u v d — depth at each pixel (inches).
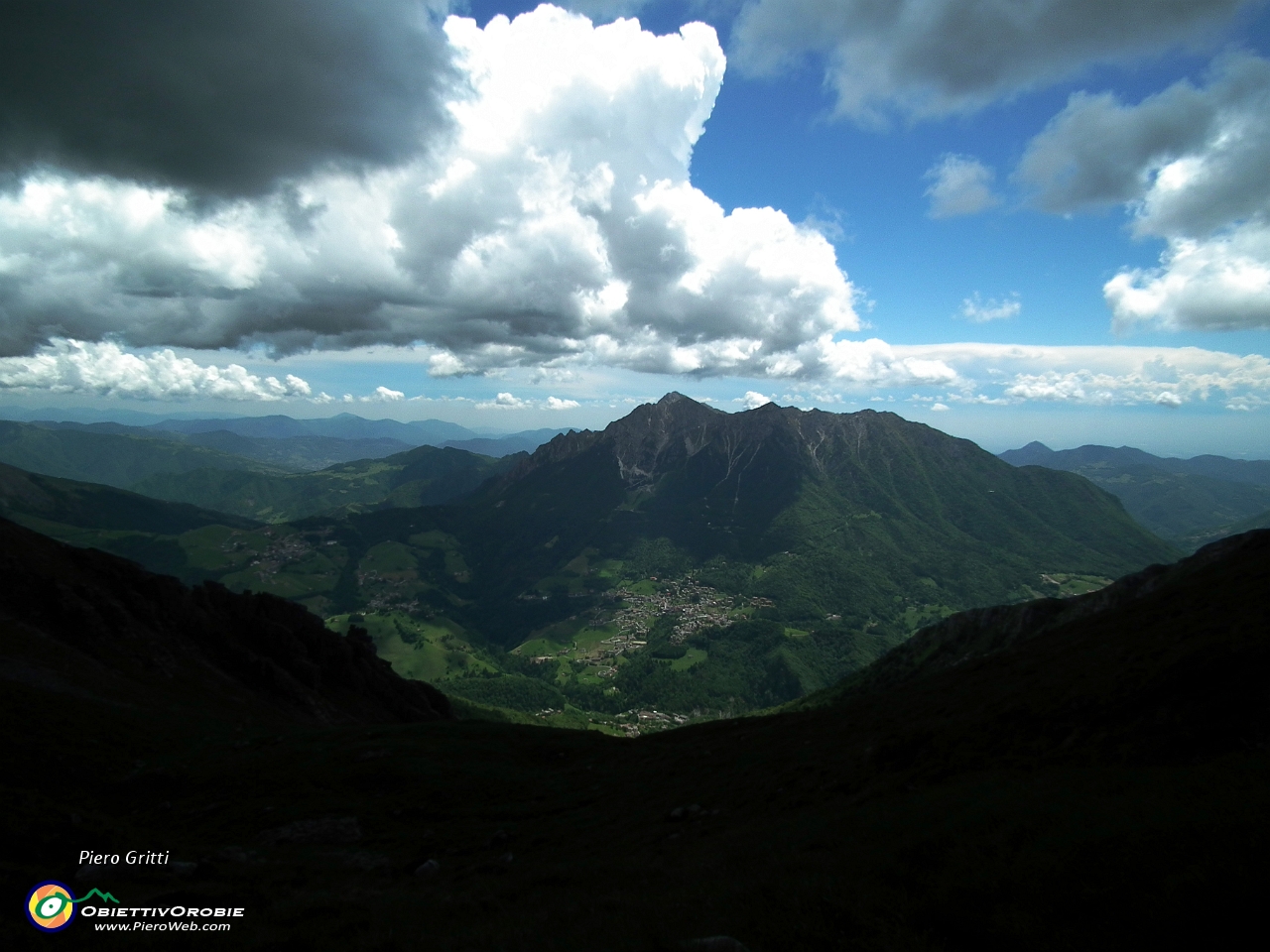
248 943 584.1
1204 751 872.9
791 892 602.9
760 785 1533.0
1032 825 621.3
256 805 1643.7
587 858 1181.7
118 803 1710.1
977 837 637.9
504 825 1560.0
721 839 1063.0
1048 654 2121.1
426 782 1844.2
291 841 1441.9
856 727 2034.9
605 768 2178.9
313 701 3993.6
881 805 978.7
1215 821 485.7
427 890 1000.9
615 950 520.7
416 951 560.7
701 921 576.7
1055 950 407.5
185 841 1434.5
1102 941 399.5
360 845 1430.9
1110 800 629.9
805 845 839.7
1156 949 376.2
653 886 799.1
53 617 3228.3
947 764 1197.7
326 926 639.1
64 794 1678.2
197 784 1792.6
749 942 518.3
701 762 2032.5
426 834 1496.1
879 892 567.5
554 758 2357.3
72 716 2086.6
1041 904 462.6
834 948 482.0
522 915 682.8
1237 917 366.9
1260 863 402.3
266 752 2090.3
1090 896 446.9
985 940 449.4
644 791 1777.8
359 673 4736.7
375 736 2327.8
